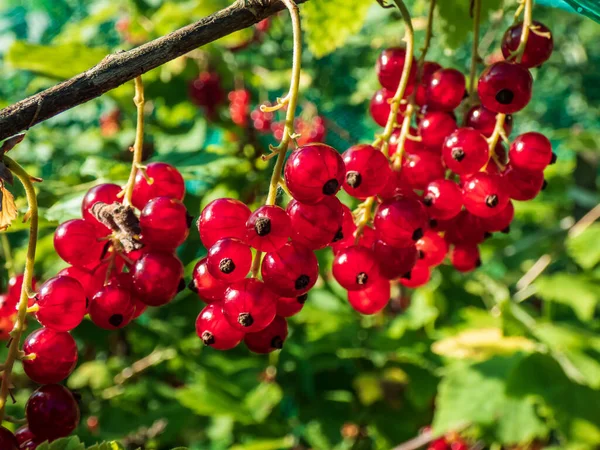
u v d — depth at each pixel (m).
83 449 0.12
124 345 0.37
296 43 0.12
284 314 0.13
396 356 0.34
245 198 0.34
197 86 0.38
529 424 0.27
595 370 0.26
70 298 0.12
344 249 0.14
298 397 0.35
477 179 0.14
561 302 0.32
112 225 0.13
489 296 0.36
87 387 0.35
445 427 0.27
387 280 0.15
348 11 0.22
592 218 0.37
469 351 0.29
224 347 0.13
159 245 0.13
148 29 0.39
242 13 0.12
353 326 0.36
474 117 0.15
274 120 0.46
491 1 0.21
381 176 0.13
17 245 0.33
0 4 0.55
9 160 0.12
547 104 0.66
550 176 0.46
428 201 0.14
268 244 0.12
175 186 0.14
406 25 0.14
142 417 0.33
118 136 0.42
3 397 0.12
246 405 0.32
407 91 0.16
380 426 0.35
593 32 0.62
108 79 0.11
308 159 0.11
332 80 0.50
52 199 0.22
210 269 0.12
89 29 0.47
